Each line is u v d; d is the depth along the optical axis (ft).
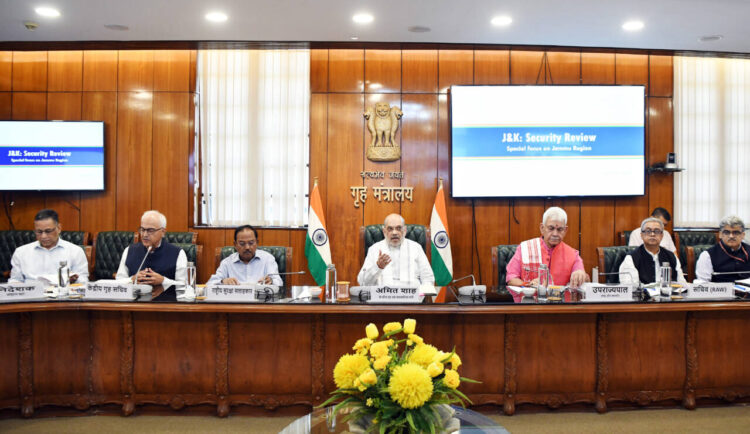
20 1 12.57
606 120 17.10
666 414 9.56
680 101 17.84
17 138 16.99
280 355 9.42
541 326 9.43
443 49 16.98
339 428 5.69
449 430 5.70
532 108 17.01
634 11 13.11
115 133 17.44
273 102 17.47
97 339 9.47
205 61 17.40
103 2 12.64
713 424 9.15
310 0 12.47
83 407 9.50
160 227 11.16
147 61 17.35
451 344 9.36
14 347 9.37
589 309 8.84
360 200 17.34
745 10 13.00
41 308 8.83
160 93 17.37
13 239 16.37
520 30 14.66
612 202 17.58
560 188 17.16
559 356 9.46
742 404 9.92
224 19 13.80
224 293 9.09
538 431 8.87
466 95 16.93
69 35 15.16
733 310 9.62
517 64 17.33
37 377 9.43
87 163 17.15
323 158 17.30
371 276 11.19
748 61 18.02
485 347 9.40
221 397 9.40
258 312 8.95
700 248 12.87
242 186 17.52
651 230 10.85
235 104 17.43
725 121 18.03
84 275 11.41
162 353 9.44
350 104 17.26
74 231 17.06
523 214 17.52
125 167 17.44
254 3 12.66
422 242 15.10
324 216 17.29
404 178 17.37
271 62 17.44
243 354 9.43
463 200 17.40
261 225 17.57
